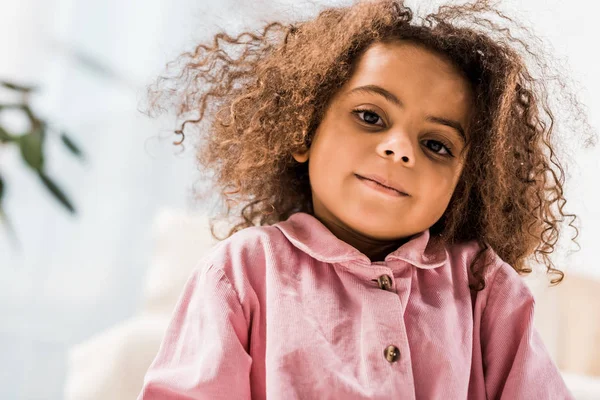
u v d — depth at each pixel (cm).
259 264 106
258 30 130
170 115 193
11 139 218
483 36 114
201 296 105
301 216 112
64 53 290
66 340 286
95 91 291
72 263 289
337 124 108
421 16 118
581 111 126
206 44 133
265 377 101
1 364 284
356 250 106
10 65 297
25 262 290
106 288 288
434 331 103
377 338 99
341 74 110
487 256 114
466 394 102
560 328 187
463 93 109
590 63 212
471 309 109
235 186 128
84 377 149
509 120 117
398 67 107
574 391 146
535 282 184
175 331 106
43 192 294
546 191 123
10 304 288
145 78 286
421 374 100
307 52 115
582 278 192
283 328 100
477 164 115
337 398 96
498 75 114
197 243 182
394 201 104
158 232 186
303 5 130
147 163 286
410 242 109
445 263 111
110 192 288
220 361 98
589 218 215
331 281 105
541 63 123
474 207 119
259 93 119
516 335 109
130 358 147
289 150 117
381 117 106
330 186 107
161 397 100
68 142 228
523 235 121
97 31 289
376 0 117
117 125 289
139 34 288
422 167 105
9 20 296
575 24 212
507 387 106
